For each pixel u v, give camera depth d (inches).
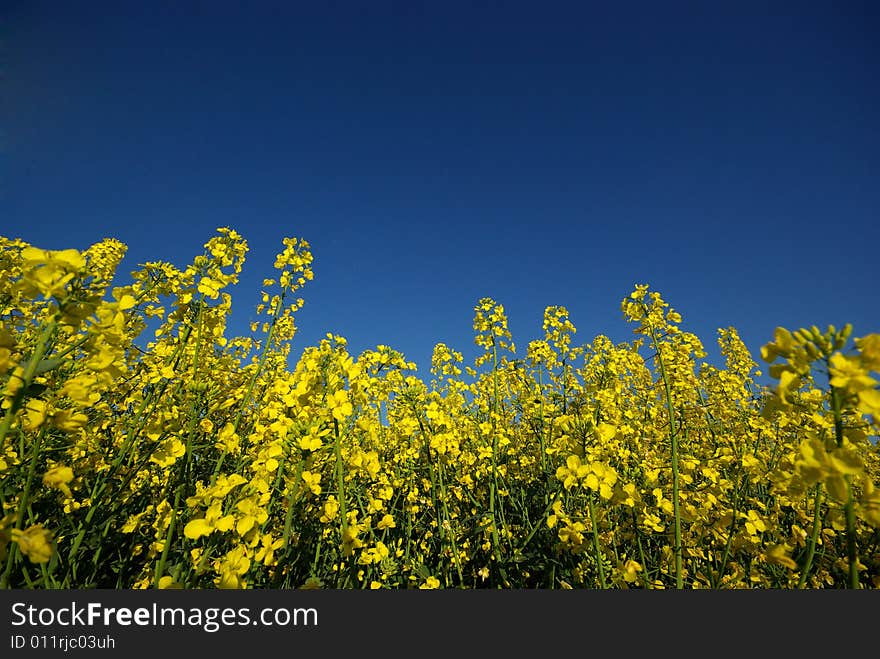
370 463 120.6
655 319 157.9
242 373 209.6
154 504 132.7
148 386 140.6
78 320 69.1
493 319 233.3
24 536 61.2
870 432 70.0
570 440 127.0
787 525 163.2
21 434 109.7
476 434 219.8
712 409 236.7
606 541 136.4
